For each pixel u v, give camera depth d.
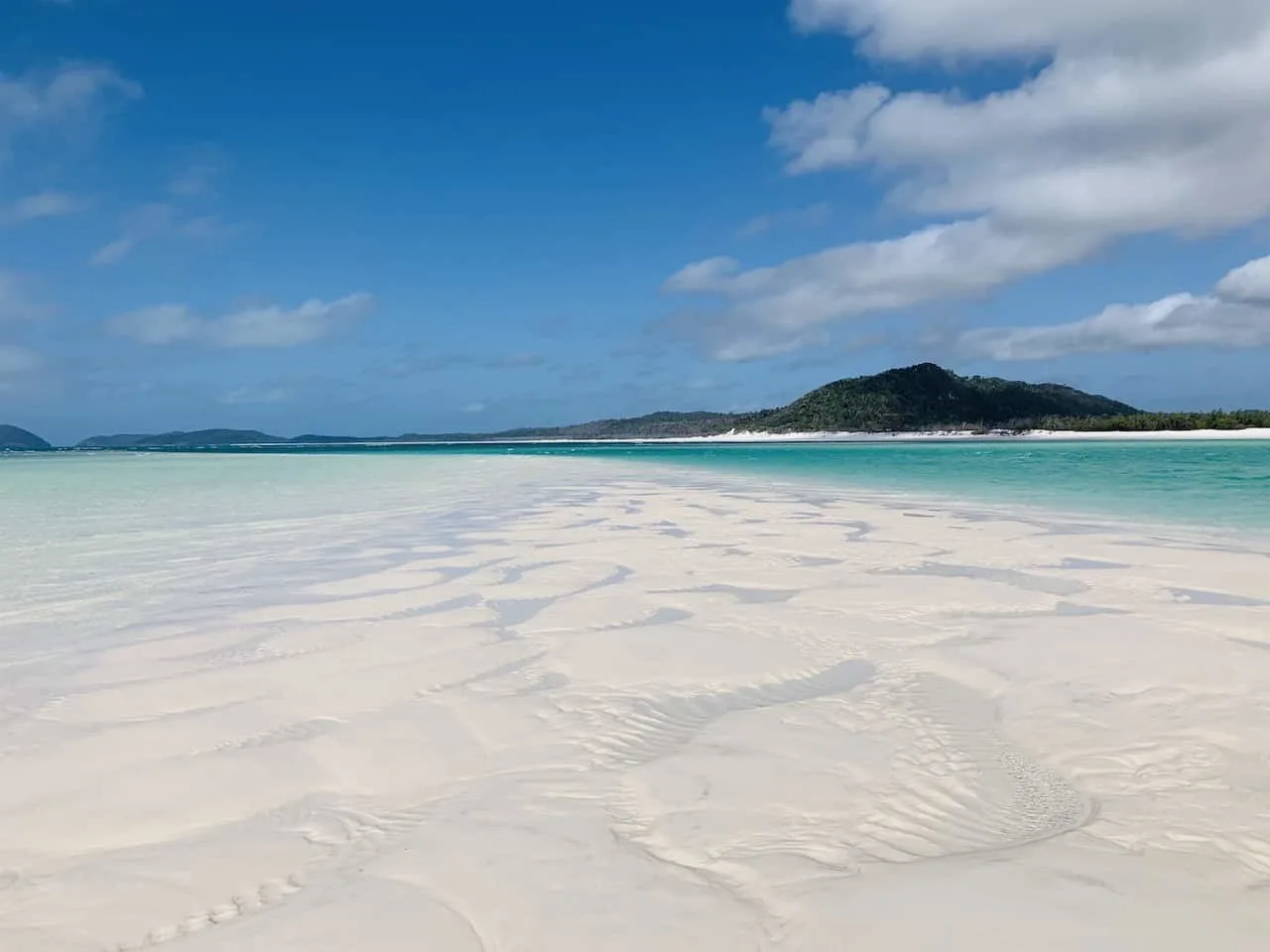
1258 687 4.72
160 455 64.31
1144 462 34.12
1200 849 2.92
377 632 6.21
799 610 6.94
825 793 3.43
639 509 16.05
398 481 25.34
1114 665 5.20
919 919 2.45
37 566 9.02
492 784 3.53
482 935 2.40
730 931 2.41
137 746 3.95
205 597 7.46
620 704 4.59
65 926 2.48
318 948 2.35
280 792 3.44
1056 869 2.76
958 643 5.85
